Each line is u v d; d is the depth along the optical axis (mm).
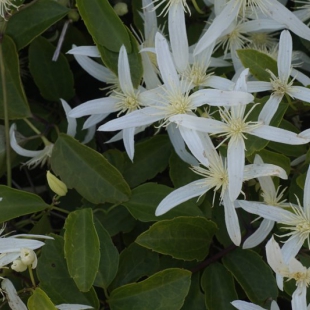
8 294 495
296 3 561
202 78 514
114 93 539
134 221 523
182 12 510
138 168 533
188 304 509
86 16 509
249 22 532
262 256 519
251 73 513
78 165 517
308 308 481
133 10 549
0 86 534
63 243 500
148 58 516
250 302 507
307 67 556
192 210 510
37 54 548
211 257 515
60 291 495
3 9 527
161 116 500
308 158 506
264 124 494
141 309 492
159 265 513
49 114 556
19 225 535
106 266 501
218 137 506
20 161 550
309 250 501
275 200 503
